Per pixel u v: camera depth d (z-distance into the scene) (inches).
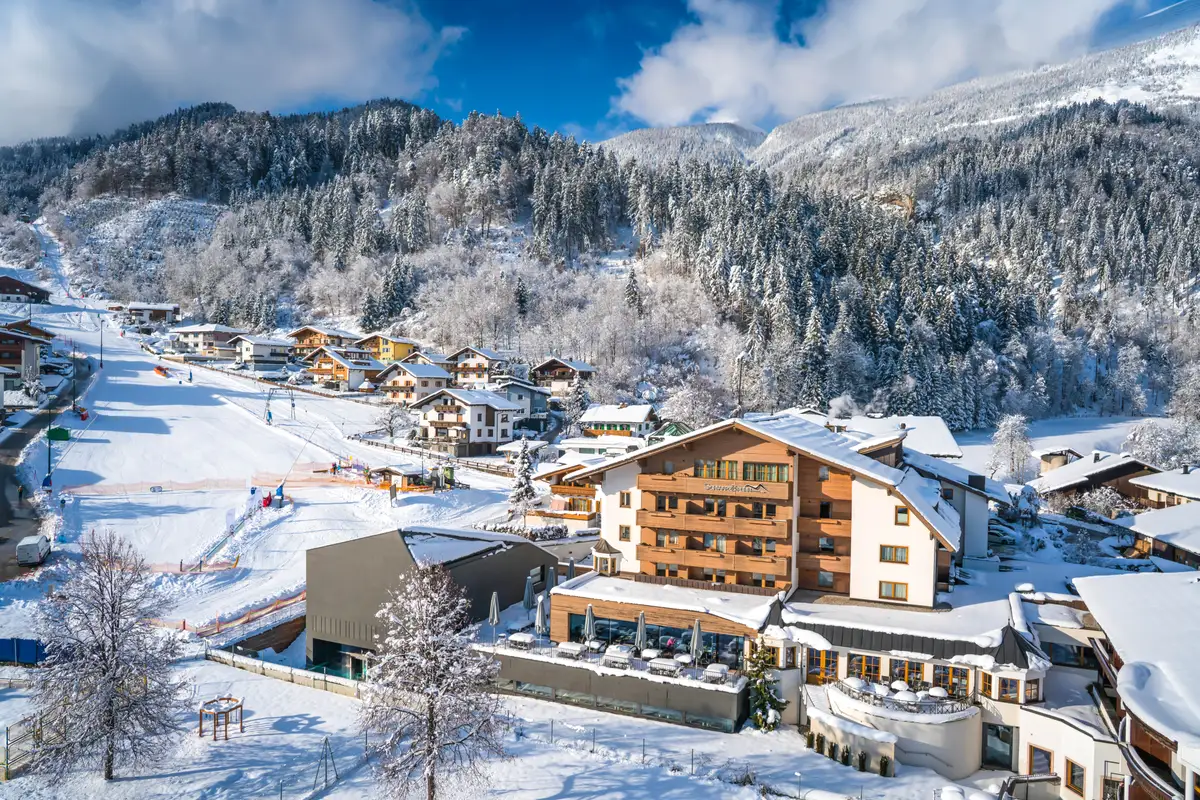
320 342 6250.0
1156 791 893.2
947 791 1024.2
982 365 5826.8
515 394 4574.3
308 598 1734.7
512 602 1891.0
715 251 7007.9
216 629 1774.1
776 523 1531.7
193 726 1293.1
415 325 7249.0
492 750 1061.8
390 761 1026.1
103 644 1059.9
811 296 6087.6
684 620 1466.5
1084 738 1106.7
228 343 6269.7
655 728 1332.4
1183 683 911.0
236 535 2407.7
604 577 1706.4
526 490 2701.8
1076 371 6333.7
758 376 5265.8
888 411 5260.8
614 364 5738.2
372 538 1656.0
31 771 1109.7
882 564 1507.1
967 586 1653.5
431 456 3567.9
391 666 1041.5
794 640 1366.9
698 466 1646.2
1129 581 1338.6
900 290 6491.1
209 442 3489.2
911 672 1310.3
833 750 1224.8
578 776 1140.5
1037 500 2881.4
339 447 3663.9
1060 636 1397.6
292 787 1101.1
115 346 6186.0
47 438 3149.6
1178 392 5511.8
